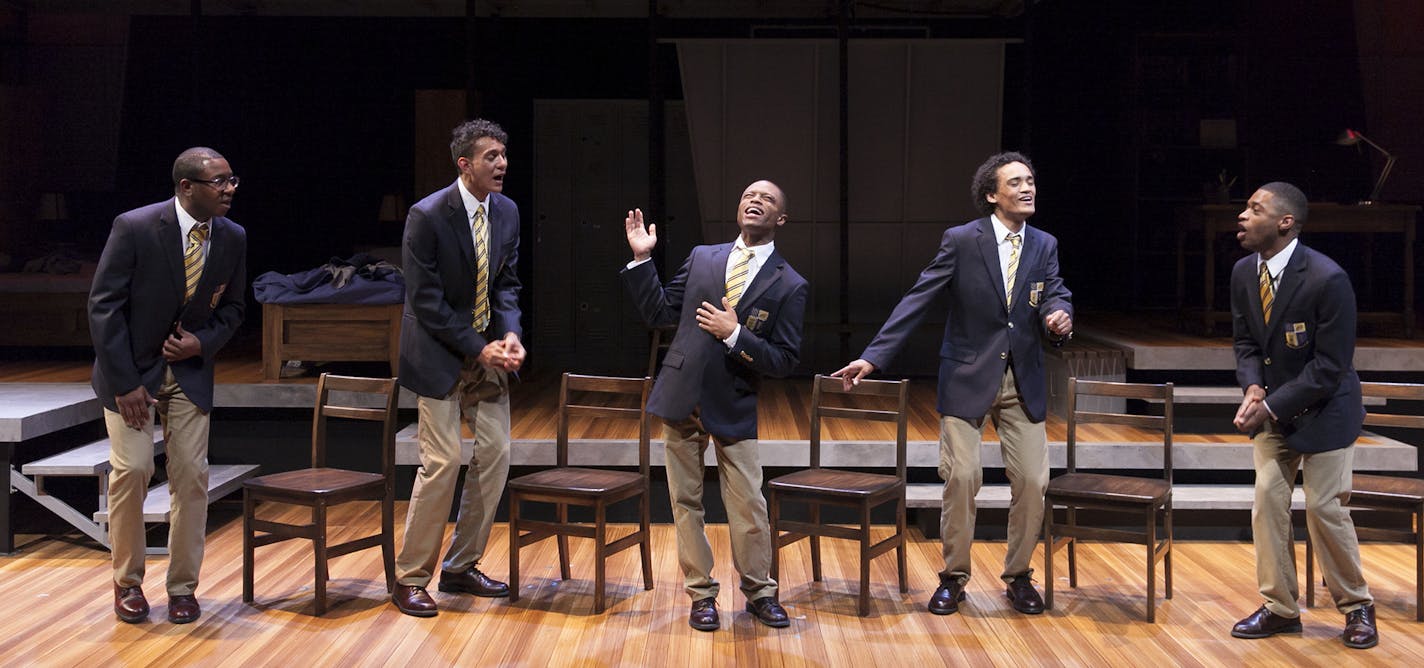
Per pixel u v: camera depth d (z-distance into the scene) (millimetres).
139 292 3420
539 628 3494
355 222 7730
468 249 3625
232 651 3277
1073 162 8094
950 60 6500
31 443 4906
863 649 3318
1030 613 3641
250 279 7629
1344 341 3297
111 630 3453
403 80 7652
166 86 7477
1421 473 5191
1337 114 7699
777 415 5344
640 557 4305
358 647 3314
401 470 5148
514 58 7723
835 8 7047
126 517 3504
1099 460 4664
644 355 7465
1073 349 5301
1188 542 4562
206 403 3561
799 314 3498
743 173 6711
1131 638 3428
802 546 4484
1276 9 7738
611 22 7707
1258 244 3438
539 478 3766
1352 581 3408
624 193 7375
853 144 6695
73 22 7258
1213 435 4895
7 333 6191
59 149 7375
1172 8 7922
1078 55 8023
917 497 4512
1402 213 5809
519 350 3479
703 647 3330
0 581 3973
